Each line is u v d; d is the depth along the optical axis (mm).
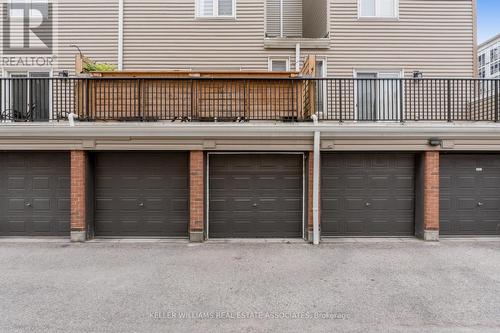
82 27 10117
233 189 8055
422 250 6938
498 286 4984
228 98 7965
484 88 8266
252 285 5031
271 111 7930
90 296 4629
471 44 10000
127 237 8031
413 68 9961
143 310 4215
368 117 8828
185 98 8000
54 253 6727
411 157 8172
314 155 7613
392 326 3828
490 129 7613
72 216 7684
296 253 6746
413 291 4809
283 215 8078
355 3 10031
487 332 3691
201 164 7746
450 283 5105
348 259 6344
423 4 10000
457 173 8117
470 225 8109
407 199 8172
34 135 7602
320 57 10008
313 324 3879
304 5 12172
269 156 8070
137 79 7676
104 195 8047
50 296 4629
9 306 4316
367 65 9969
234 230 8039
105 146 7688
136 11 10133
